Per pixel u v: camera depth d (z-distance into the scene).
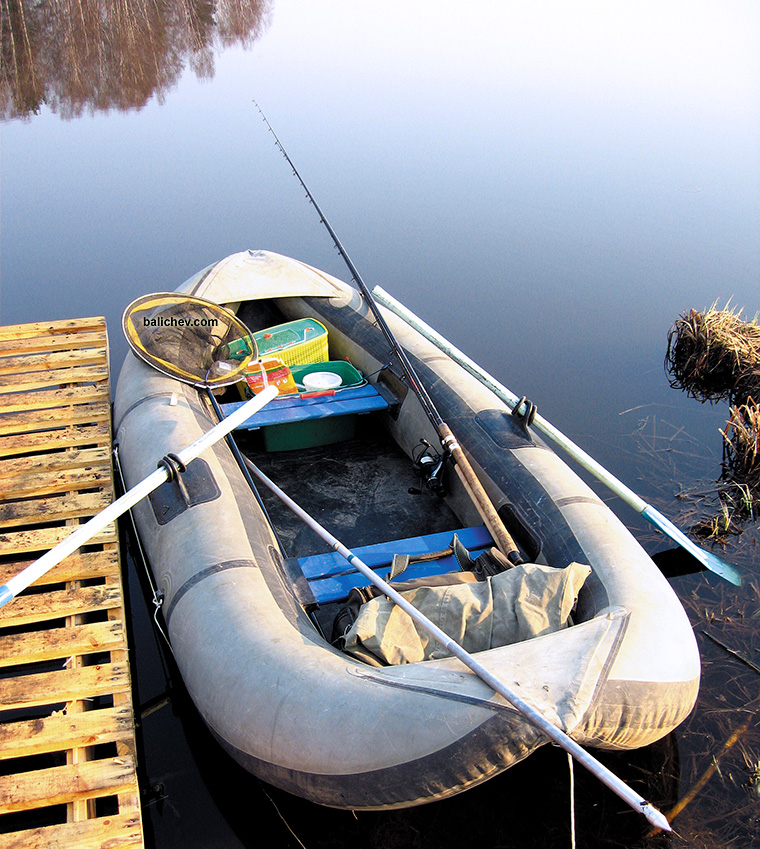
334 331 4.57
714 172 8.40
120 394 3.82
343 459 4.01
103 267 6.38
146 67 11.81
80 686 2.46
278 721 2.15
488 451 3.35
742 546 3.60
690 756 2.59
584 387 4.90
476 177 8.23
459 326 5.57
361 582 2.84
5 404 3.85
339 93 11.12
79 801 2.20
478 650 2.39
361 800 2.09
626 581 2.53
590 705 2.00
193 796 2.50
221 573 2.59
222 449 3.33
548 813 2.43
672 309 5.82
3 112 10.22
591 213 7.42
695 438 4.43
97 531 2.53
